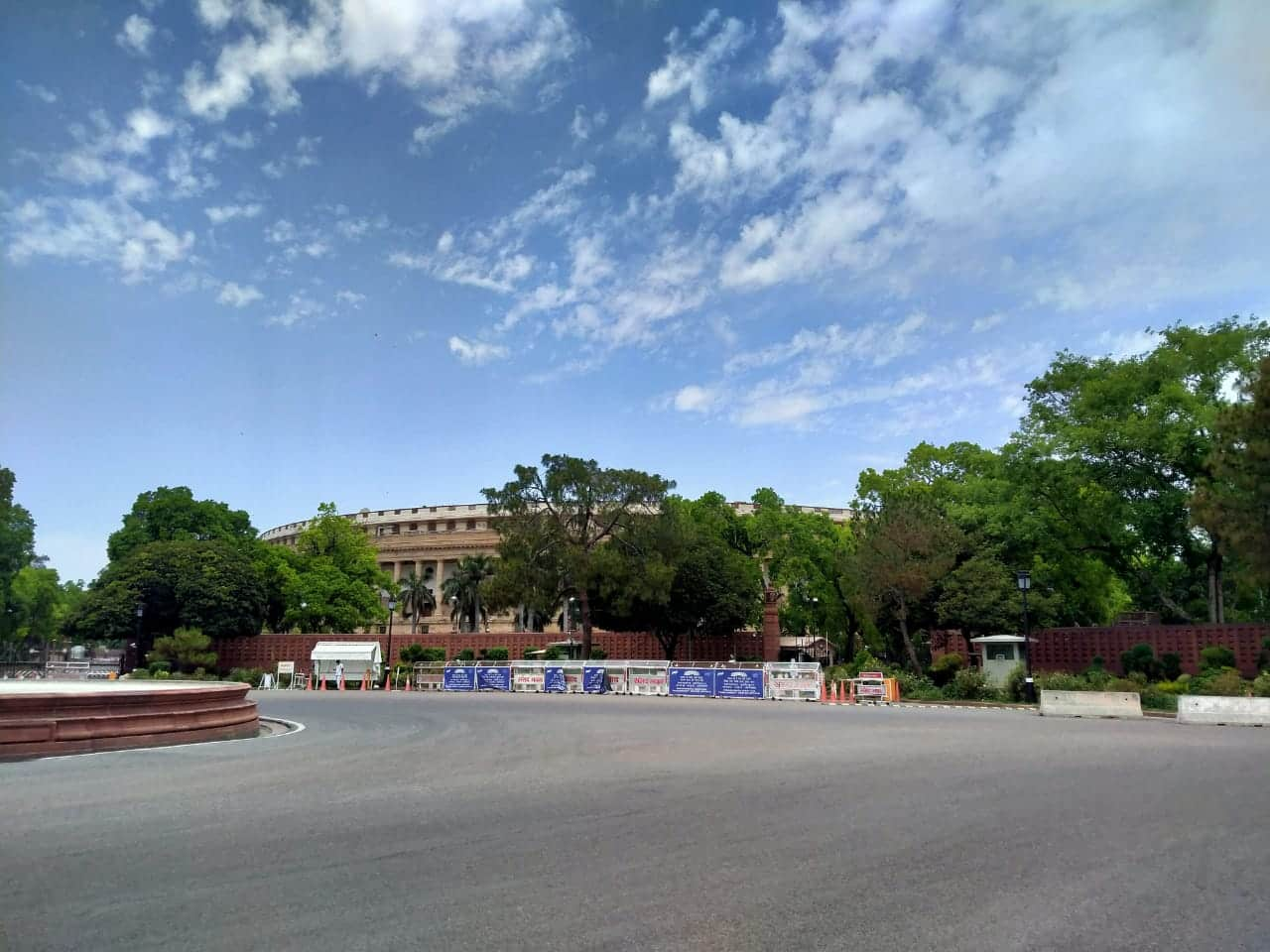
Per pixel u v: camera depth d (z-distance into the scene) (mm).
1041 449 41344
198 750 15336
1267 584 31625
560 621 90875
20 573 72188
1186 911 5598
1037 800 9492
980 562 40906
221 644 66875
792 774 11562
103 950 4867
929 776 11336
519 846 7332
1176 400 37281
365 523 108688
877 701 34281
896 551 40125
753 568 63906
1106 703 25516
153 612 62812
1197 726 21344
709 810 8922
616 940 5031
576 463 51844
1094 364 43156
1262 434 27766
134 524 76438
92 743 15016
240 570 65125
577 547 51688
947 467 57500
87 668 60406
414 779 11344
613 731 18703
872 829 7977
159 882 6234
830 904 5707
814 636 71562
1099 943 5023
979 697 34750
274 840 7594
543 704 30406
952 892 5969
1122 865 6715
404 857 6961
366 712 25953
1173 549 42094
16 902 5734
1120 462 40031
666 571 50438
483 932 5160
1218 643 36781
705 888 6078
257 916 5453
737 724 20656
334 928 5230
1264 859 6906
